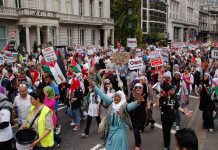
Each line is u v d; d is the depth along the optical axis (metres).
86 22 50.19
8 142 6.18
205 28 145.00
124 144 6.27
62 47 22.56
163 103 8.05
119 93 6.31
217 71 13.37
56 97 9.06
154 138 9.43
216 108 9.95
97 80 11.52
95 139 9.28
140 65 13.51
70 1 48.72
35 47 36.62
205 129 10.19
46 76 9.07
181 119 11.61
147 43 63.38
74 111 10.14
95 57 22.31
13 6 37.62
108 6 57.91
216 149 8.34
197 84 16.58
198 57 23.19
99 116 9.28
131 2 57.53
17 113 7.71
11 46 18.78
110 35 56.72
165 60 18.38
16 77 11.83
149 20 74.44
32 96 5.82
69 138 9.38
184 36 112.19
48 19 39.44
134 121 7.93
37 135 5.80
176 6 106.00
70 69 12.56
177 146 3.08
